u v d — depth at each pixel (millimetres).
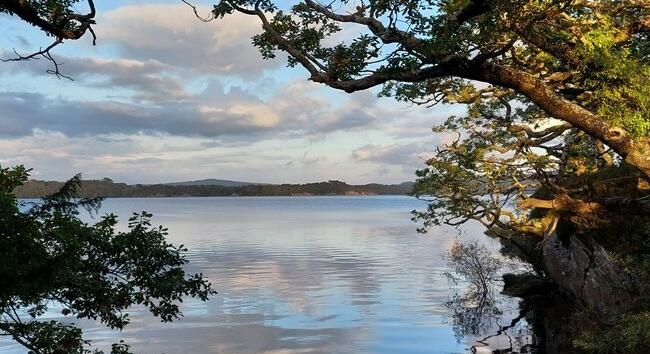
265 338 32188
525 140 21188
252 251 87188
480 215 23406
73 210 8766
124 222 135125
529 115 20547
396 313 39000
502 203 22953
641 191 17781
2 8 9500
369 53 10469
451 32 9984
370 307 41531
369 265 68688
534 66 13359
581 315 18281
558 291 26859
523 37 10750
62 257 8055
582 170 20703
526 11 10172
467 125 23156
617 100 11133
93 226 9164
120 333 32906
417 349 28984
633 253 18297
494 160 22000
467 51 10953
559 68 12812
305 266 68062
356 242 104812
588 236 20094
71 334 9172
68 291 8906
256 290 49969
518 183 22047
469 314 37125
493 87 19141
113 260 9219
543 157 20656
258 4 11828
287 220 196750
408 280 55500
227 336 32750
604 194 19047
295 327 35125
